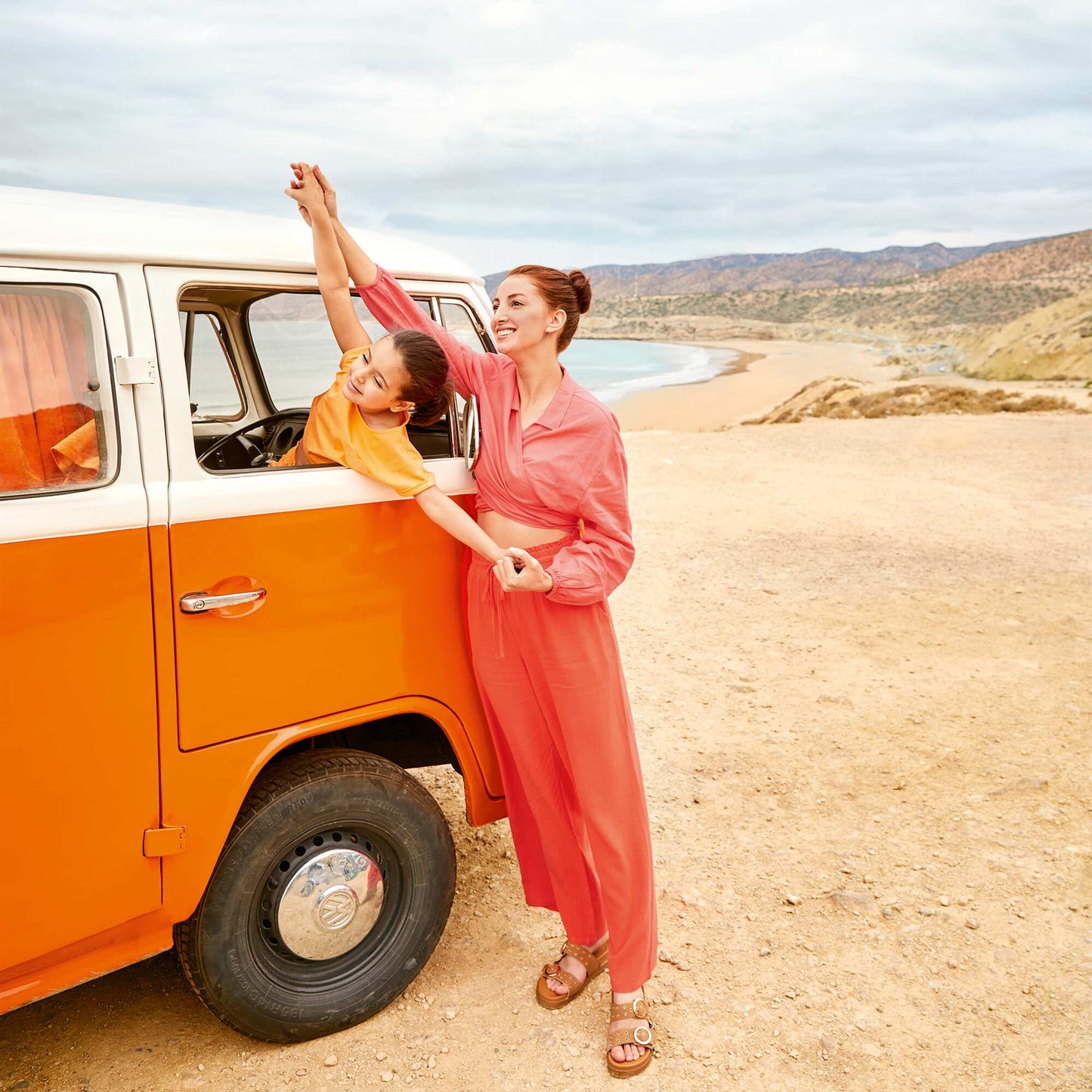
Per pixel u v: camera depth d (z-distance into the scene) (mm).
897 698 5531
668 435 17344
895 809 4312
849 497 11477
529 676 2693
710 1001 3100
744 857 3930
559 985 3041
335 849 2684
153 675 2262
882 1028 2990
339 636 2547
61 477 2139
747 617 6977
